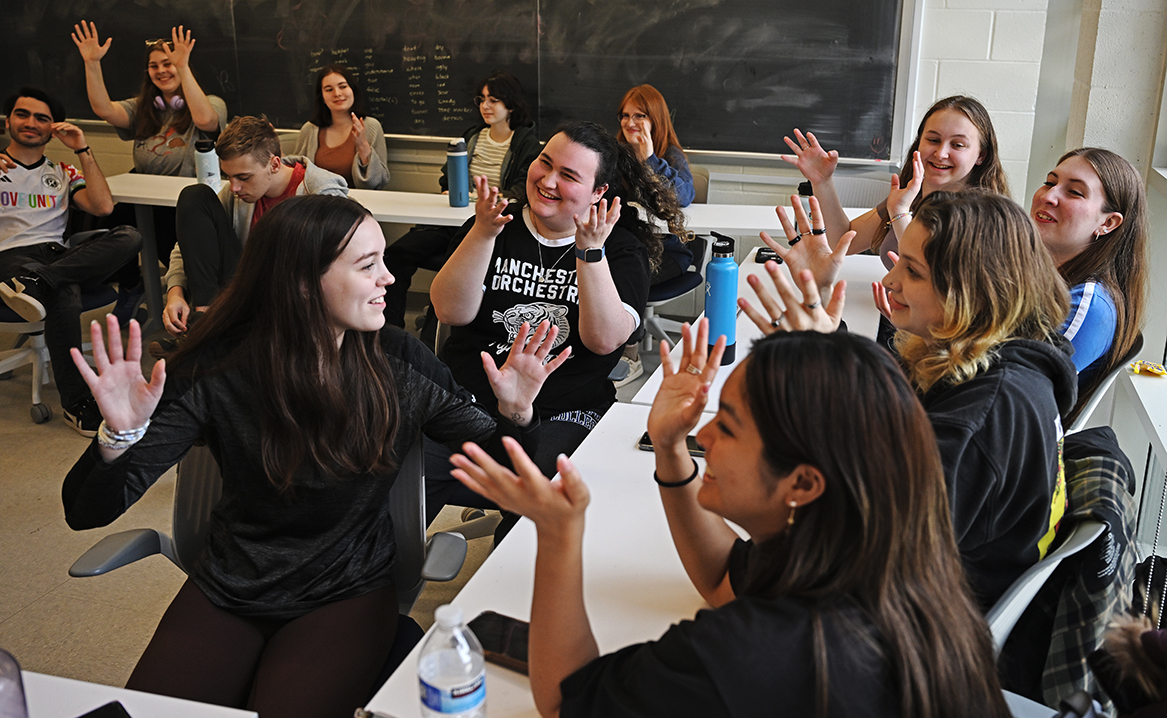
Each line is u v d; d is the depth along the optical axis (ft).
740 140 14.55
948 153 8.77
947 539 3.00
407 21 15.15
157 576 8.40
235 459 4.99
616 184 7.50
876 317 8.09
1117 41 9.30
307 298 4.75
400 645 5.10
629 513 4.95
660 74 14.46
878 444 2.78
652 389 6.66
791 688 2.74
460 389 5.48
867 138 14.05
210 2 15.88
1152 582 5.62
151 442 4.80
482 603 4.19
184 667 4.62
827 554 2.87
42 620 7.73
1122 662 3.87
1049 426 4.24
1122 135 9.56
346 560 5.11
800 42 13.79
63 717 3.58
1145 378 7.43
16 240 11.57
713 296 6.92
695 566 4.09
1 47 17.15
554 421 7.07
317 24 15.55
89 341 13.42
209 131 15.06
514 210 7.43
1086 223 6.48
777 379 2.84
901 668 2.76
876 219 9.34
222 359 4.90
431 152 15.75
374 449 5.01
